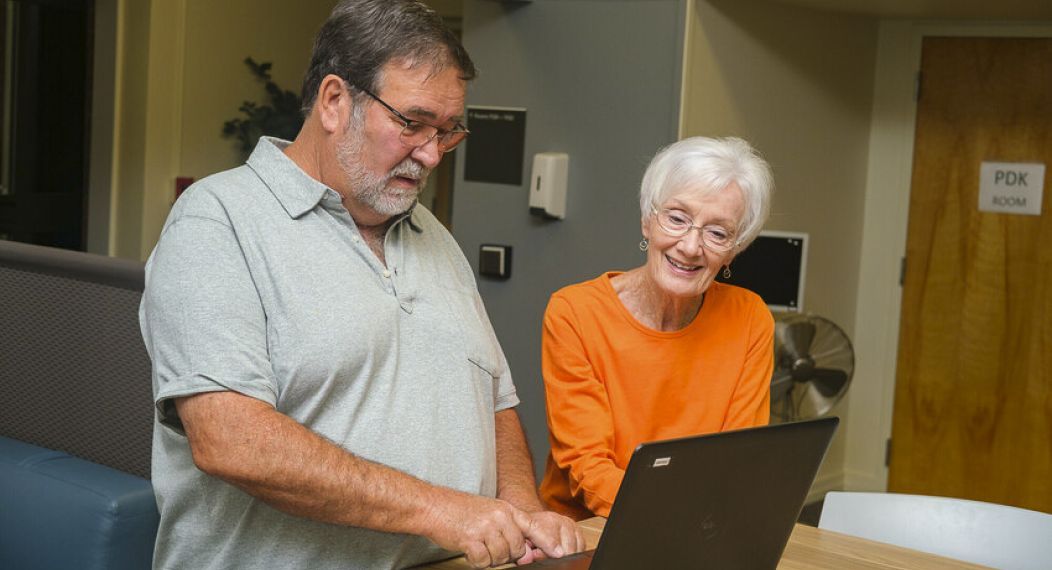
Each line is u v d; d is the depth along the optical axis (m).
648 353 2.36
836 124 5.24
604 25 4.39
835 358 4.35
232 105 6.98
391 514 1.55
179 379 1.53
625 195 4.35
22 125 6.63
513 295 4.69
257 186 1.66
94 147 6.60
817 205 5.19
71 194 6.86
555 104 4.53
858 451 5.65
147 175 6.54
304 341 1.59
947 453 5.41
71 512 2.19
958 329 5.35
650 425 2.37
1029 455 5.20
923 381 5.45
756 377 2.44
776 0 4.66
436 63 1.64
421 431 1.71
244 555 1.66
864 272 5.59
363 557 1.69
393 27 1.63
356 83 1.64
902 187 5.45
